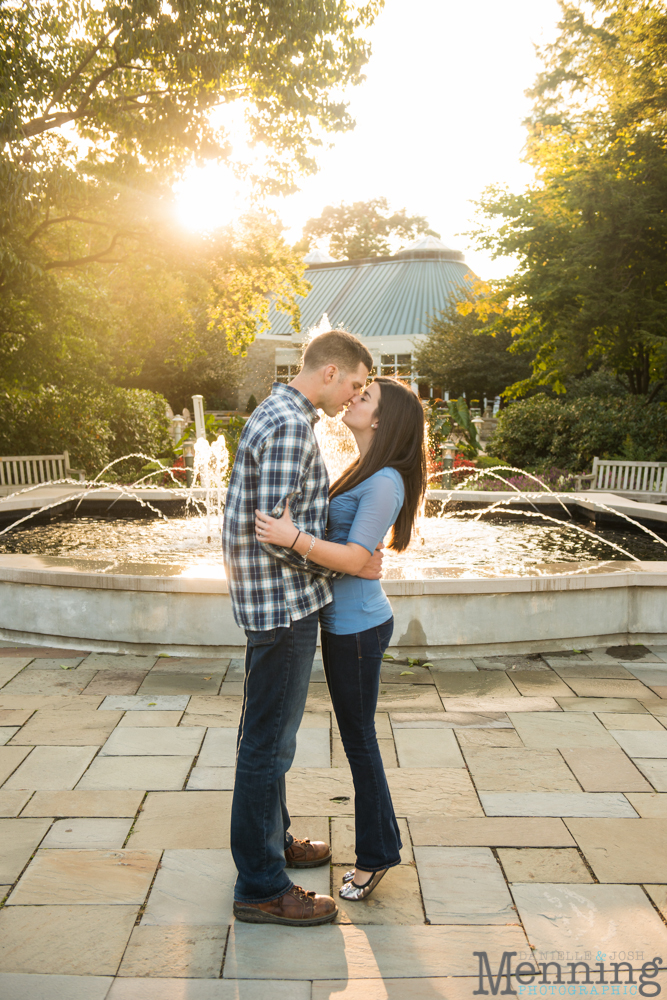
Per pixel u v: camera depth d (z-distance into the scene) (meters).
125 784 2.96
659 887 2.36
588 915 2.21
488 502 10.26
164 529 9.01
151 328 15.04
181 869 2.42
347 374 2.07
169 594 4.47
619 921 2.19
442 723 3.61
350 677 2.19
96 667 4.32
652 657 4.61
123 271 13.68
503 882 2.38
